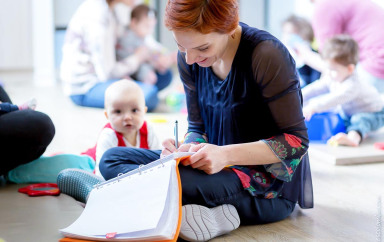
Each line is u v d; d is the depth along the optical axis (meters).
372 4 3.02
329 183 2.05
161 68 3.95
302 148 1.48
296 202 1.66
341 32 3.11
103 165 1.65
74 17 3.65
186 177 1.44
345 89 2.64
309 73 3.33
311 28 3.54
